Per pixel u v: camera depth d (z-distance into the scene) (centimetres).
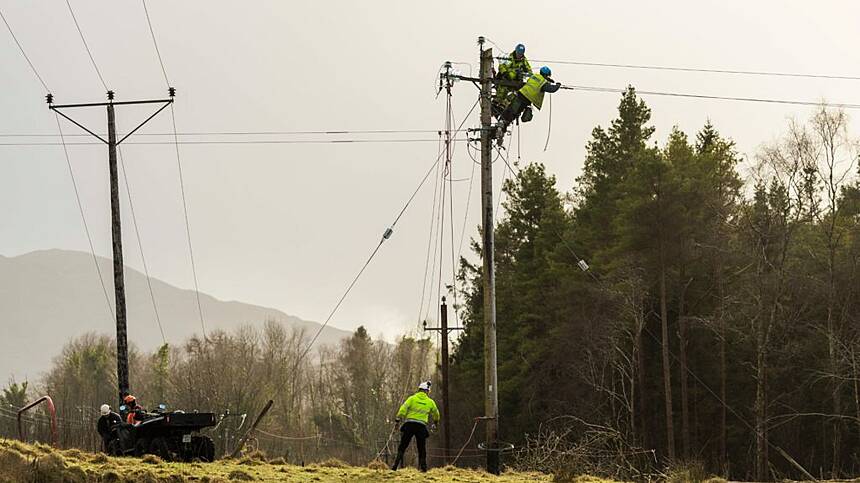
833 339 4634
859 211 5581
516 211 7119
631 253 5269
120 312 3612
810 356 5222
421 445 2288
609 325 5412
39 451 1919
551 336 6016
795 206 4928
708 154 5722
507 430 6303
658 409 5716
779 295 4794
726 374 5566
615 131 6425
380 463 2256
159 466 1894
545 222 6550
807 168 4838
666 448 5600
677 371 5644
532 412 6100
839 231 5259
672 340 5678
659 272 5291
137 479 1670
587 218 6400
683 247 5178
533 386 6044
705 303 5572
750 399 5419
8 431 5609
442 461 6081
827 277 5050
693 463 2408
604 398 5738
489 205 2720
